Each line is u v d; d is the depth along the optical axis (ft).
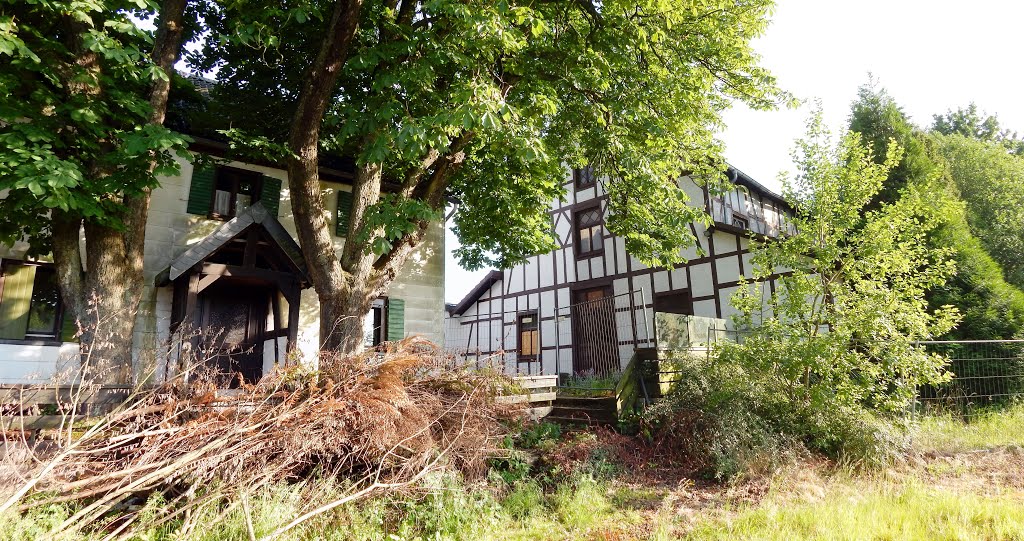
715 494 22.06
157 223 35.78
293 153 25.17
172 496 17.06
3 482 13.78
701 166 38.47
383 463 19.57
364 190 28.84
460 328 76.84
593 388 37.86
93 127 23.49
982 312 44.14
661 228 35.76
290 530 15.92
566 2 29.86
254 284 38.40
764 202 61.46
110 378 24.22
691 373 30.07
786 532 16.48
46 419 18.35
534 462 24.99
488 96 22.09
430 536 17.11
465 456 22.08
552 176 35.04
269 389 19.83
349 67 25.89
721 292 51.65
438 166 31.22
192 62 34.65
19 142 20.40
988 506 17.85
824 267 29.71
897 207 28.78
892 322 27.99
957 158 80.74
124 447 16.48
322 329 26.58
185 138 22.02
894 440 26.02
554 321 64.03
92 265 25.26
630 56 30.71
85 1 20.98
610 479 23.82
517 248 41.91
